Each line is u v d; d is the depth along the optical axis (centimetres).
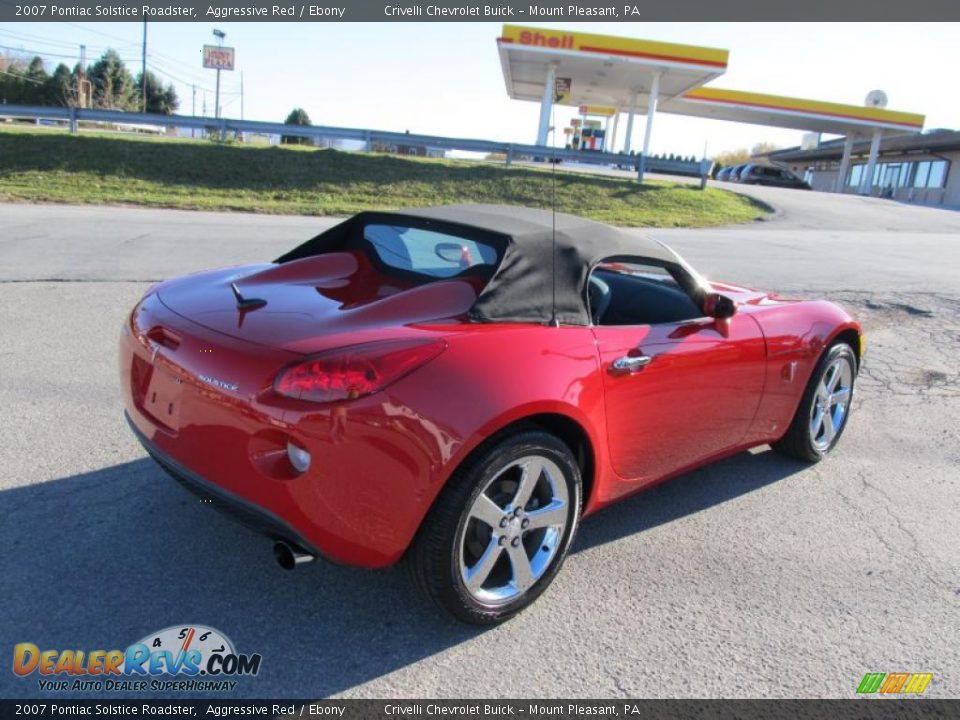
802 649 271
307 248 370
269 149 1952
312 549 242
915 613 298
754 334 363
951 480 424
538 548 283
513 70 3225
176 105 7538
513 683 245
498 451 252
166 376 271
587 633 273
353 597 283
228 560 297
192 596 274
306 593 283
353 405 231
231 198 1614
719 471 423
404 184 1869
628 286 366
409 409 236
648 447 321
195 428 258
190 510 330
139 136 2084
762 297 421
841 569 326
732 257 1156
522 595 277
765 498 391
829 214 2145
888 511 383
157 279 758
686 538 345
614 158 2139
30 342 537
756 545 342
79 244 929
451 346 250
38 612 259
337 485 234
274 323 262
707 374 336
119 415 423
